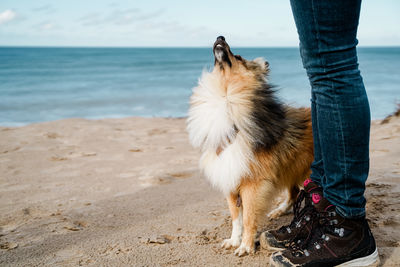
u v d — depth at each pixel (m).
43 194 4.32
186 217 3.39
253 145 2.76
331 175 2.03
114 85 27.44
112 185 4.67
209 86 3.02
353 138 1.91
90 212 3.64
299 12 1.94
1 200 4.09
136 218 3.42
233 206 2.88
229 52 3.03
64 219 3.44
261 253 2.56
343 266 2.05
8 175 5.20
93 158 6.20
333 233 2.06
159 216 3.46
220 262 2.42
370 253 2.04
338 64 1.87
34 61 71.44
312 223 2.18
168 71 46.09
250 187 2.78
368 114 1.91
